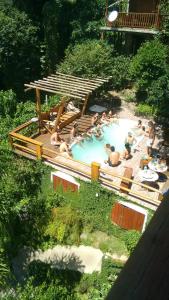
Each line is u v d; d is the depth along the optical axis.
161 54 16.50
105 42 24.58
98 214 13.74
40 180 14.89
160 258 0.97
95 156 15.75
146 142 16.73
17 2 27.83
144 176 13.14
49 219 13.86
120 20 22.33
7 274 11.22
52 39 27.05
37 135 17.38
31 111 20.25
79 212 14.19
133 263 1.01
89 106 20.56
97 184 13.27
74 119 18.89
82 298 11.56
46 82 17.22
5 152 15.13
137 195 12.70
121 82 21.59
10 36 23.38
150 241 1.03
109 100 21.41
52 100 21.25
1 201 11.67
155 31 21.03
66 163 14.46
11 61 24.44
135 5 23.75
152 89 15.62
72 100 19.67
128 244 12.20
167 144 16.66
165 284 0.92
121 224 13.23
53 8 26.64
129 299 0.91
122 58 22.23
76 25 27.19
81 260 12.84
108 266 12.30
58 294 10.61
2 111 20.16
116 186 12.97
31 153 15.20
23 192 13.46
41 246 13.46
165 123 18.69
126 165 14.88
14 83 25.50
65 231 13.57
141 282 0.94
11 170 13.46
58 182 14.34
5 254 11.87
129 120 19.12
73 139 16.80
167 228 1.02
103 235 13.70
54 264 12.75
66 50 26.92
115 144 16.78
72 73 19.42
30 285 9.80
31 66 26.30
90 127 18.17
